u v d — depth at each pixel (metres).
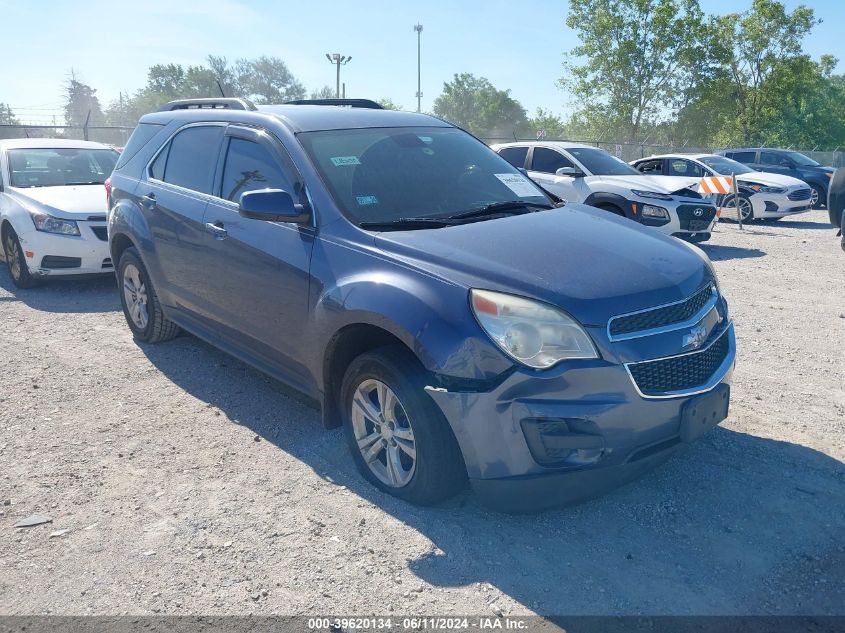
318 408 4.58
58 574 3.16
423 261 3.49
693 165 16.23
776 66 46.69
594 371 3.11
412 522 3.51
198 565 3.21
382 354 3.51
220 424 4.66
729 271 9.75
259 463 4.13
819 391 5.17
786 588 3.01
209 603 2.96
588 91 47.12
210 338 5.06
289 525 3.50
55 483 3.92
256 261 4.30
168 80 67.69
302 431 4.54
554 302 3.15
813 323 6.98
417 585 3.06
